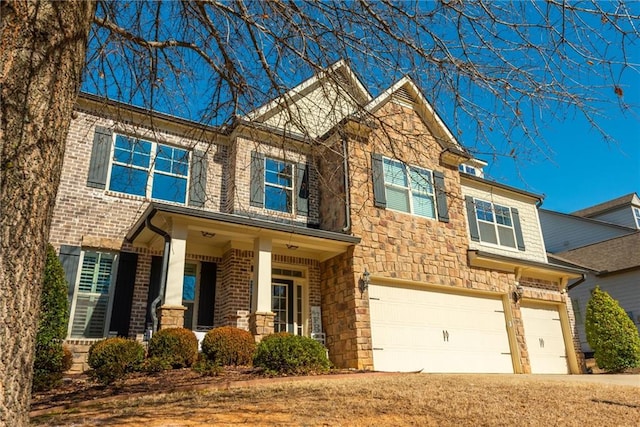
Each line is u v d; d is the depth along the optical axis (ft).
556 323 52.90
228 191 41.37
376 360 37.06
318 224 43.80
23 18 9.09
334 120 19.30
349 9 15.34
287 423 16.02
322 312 40.63
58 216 33.71
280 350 27.91
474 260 45.98
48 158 9.22
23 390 8.30
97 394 21.75
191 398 20.22
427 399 20.63
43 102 9.19
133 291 34.47
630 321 51.72
